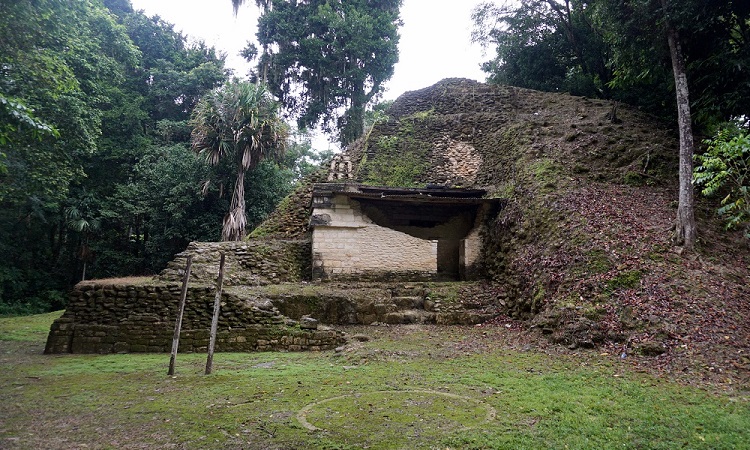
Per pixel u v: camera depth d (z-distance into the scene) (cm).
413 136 1958
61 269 2438
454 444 378
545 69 2312
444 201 1337
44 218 2155
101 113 1706
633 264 883
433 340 873
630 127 1534
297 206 1712
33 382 614
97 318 885
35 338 1077
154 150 2456
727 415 439
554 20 2197
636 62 1374
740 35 1233
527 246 1136
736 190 1030
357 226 1360
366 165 1811
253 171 2278
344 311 1044
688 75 1255
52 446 378
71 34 1398
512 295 1096
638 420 431
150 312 892
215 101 2095
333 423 432
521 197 1273
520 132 1641
